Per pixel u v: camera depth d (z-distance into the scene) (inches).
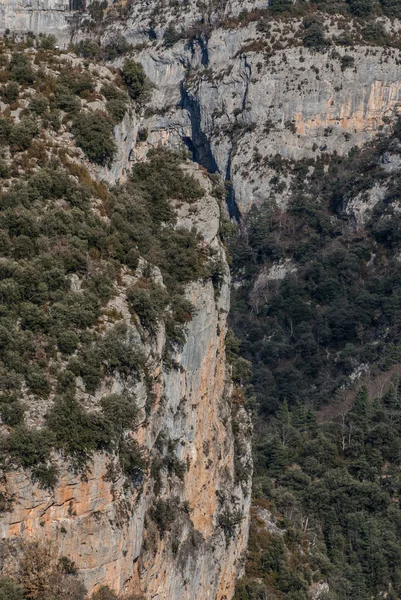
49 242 2861.7
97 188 3181.6
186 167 3639.3
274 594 3909.9
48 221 2896.2
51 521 2373.3
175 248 3253.0
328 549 5073.8
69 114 3282.5
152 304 2871.6
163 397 2945.4
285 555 4188.0
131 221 3198.8
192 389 3221.0
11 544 2304.4
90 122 3250.5
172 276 3201.3
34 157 3110.2
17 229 2851.9
